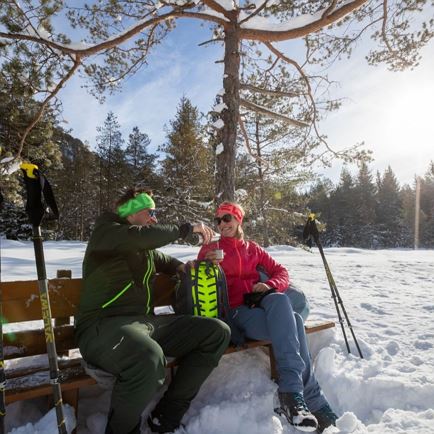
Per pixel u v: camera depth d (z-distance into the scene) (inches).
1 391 65.4
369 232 1999.3
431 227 1972.2
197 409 92.3
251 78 366.3
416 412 96.3
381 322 158.9
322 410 92.9
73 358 94.8
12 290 87.5
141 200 97.3
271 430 86.4
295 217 697.0
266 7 246.1
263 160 351.6
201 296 98.8
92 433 83.2
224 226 115.4
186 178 839.1
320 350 118.1
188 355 86.7
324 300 196.1
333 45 280.8
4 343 85.4
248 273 114.3
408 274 288.8
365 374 110.9
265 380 105.3
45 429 73.8
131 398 73.5
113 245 87.0
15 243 604.1
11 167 264.2
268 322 98.3
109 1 246.4
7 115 294.0
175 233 94.6
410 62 280.4
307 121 330.3
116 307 86.2
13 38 227.8
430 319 163.6
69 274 100.8
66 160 1277.1
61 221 1263.5
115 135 1262.3
